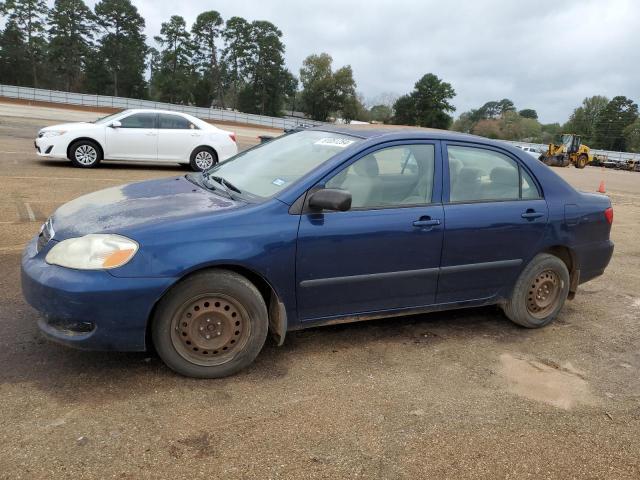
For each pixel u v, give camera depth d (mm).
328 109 92688
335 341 3902
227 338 3203
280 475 2414
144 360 3369
